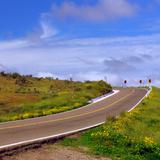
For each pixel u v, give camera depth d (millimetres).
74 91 67688
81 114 37781
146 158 18672
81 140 21328
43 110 39906
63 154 17609
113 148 19641
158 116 39500
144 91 76250
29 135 21734
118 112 40562
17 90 67125
